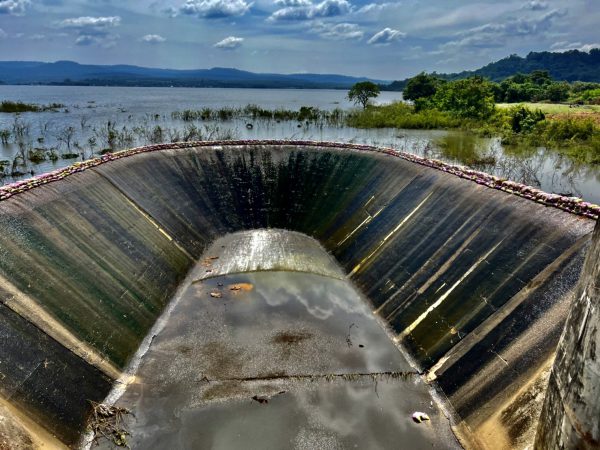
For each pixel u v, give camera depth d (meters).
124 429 14.11
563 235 16.64
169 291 21.98
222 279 23.81
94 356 16.05
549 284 15.52
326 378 16.59
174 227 26.38
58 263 17.86
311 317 20.44
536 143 51.06
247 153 34.38
